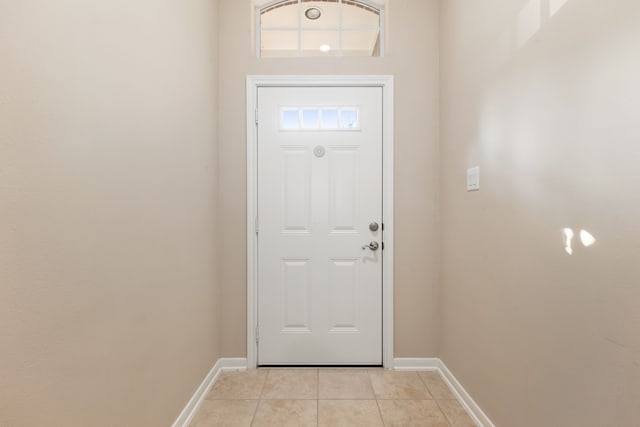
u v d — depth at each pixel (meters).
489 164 1.47
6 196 0.68
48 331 0.79
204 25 1.85
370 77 2.11
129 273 1.11
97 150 0.95
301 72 2.12
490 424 1.46
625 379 0.81
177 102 1.49
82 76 0.89
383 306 2.13
